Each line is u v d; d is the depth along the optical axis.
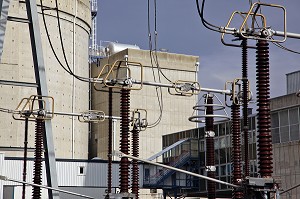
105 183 68.25
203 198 76.00
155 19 28.62
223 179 66.62
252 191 17.09
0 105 88.94
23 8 92.94
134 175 34.75
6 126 88.94
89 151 110.31
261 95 17.52
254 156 59.84
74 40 100.81
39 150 32.16
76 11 101.44
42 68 29.73
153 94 104.50
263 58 17.64
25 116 32.94
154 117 104.25
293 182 51.66
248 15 17.30
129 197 25.27
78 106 100.44
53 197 29.98
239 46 21.19
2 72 90.69
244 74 21.42
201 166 70.38
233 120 26.20
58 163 66.38
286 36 17.86
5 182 61.81
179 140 76.88
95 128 108.94
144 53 103.00
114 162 68.75
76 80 100.50
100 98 107.44
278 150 53.88
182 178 70.50
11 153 86.19
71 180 66.75
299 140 51.50
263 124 17.36
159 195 82.75
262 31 17.59
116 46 116.31
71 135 97.81
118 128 93.69
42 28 95.81
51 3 96.69
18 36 92.06
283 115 53.94
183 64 107.31
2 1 26.72
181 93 28.61
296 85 60.12
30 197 63.44
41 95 29.97
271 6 17.48
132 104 102.62
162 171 70.25
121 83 26.38
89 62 111.69
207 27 17.70
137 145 34.97
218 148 68.12
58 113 33.47
